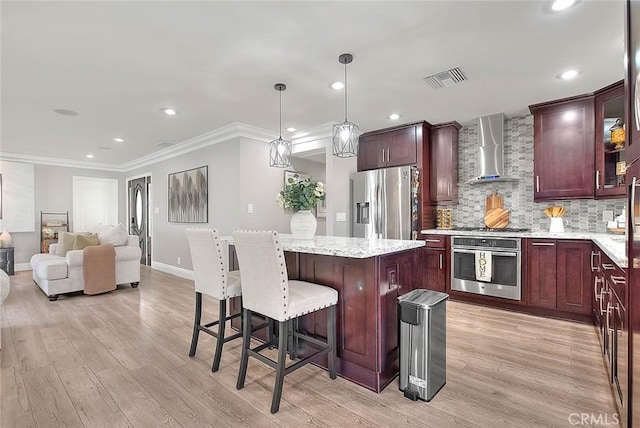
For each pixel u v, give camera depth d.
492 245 3.50
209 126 4.29
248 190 4.48
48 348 2.54
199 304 2.43
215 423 1.64
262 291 1.86
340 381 2.05
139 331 2.92
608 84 2.91
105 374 2.13
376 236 4.25
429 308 1.81
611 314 1.92
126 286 4.71
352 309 2.05
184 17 1.93
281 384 1.75
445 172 4.18
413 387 1.85
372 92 3.10
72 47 2.27
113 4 1.80
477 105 3.49
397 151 4.34
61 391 1.93
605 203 3.36
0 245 5.50
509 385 1.97
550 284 3.18
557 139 3.33
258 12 1.89
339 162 4.46
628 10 1.30
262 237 1.80
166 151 5.71
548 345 2.54
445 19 1.95
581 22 1.96
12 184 6.04
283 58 2.44
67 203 6.71
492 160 3.80
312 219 2.61
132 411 1.74
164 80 2.82
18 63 2.50
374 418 1.67
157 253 6.18
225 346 2.61
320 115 3.83
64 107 3.49
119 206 7.41
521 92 3.10
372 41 2.20
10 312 3.47
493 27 2.03
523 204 3.87
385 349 1.99
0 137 4.78
